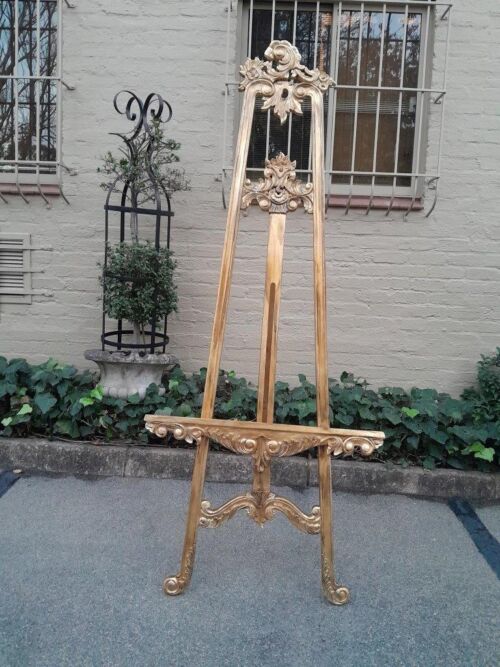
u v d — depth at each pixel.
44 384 3.55
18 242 4.08
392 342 4.11
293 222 4.02
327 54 3.99
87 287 4.12
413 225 4.01
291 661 1.95
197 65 3.91
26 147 4.14
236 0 3.86
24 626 2.07
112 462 3.41
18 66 4.06
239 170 2.22
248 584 2.38
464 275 4.04
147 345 3.64
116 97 3.60
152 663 1.92
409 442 3.36
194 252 4.05
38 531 2.75
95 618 2.13
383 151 4.08
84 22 3.89
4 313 4.15
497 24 3.83
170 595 2.27
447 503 3.24
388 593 2.35
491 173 3.95
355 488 3.36
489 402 3.66
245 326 4.09
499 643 2.06
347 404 3.54
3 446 3.43
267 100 2.24
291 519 2.31
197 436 2.20
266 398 2.24
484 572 2.53
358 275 4.05
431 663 1.96
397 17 3.95
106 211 3.54
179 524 2.87
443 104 3.80
